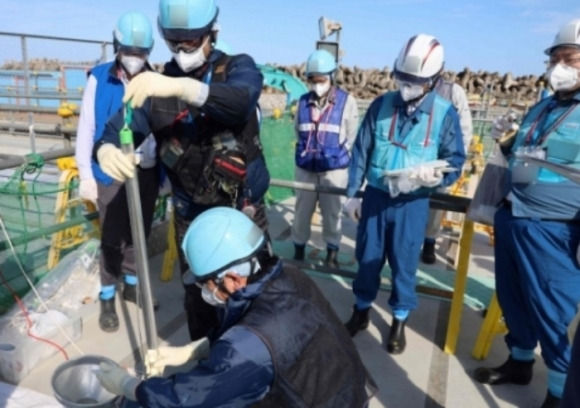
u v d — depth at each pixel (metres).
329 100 4.34
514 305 2.75
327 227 4.52
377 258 3.16
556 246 2.40
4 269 3.21
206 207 2.37
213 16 2.14
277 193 6.86
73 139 5.42
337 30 6.13
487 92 12.21
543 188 2.40
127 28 2.80
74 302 3.44
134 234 1.80
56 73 9.42
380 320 3.63
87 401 2.22
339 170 4.37
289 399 1.44
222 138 2.21
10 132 9.05
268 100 13.67
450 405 2.72
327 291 4.11
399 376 2.96
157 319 3.50
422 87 2.73
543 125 2.48
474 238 5.66
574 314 2.44
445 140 2.86
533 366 3.10
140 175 3.13
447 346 3.22
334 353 1.50
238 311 1.53
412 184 2.78
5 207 3.29
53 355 2.95
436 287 4.20
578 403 1.61
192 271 1.55
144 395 1.40
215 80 2.22
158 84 1.77
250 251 1.50
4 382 2.69
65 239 3.81
